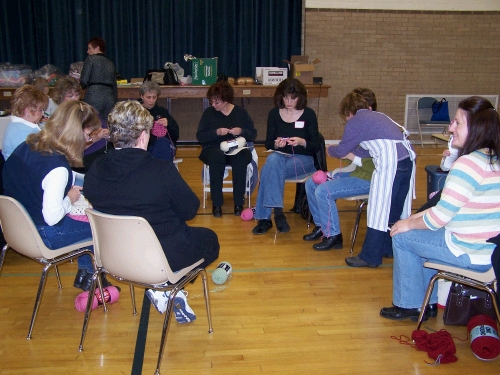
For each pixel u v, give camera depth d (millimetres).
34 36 6602
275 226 3697
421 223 1974
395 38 7340
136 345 2090
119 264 1836
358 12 7203
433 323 2277
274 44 7078
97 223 1832
